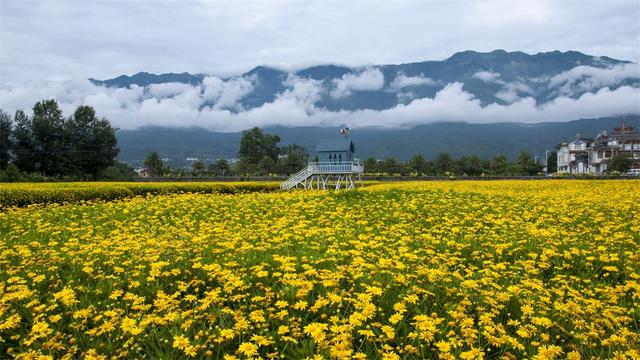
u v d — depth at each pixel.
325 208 15.74
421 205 16.42
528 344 5.18
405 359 4.66
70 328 5.48
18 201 20.25
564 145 128.38
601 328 5.33
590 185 29.31
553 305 5.98
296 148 110.81
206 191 31.92
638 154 106.69
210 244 9.32
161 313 5.71
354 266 7.18
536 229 11.33
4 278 7.12
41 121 66.69
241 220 14.12
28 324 5.66
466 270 7.57
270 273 7.19
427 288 6.50
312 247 9.00
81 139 70.81
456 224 12.74
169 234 10.95
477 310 5.91
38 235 11.30
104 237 11.24
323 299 5.74
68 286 6.61
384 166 85.06
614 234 10.63
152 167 89.50
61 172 68.56
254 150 113.31
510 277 7.70
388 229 11.77
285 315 5.50
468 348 5.03
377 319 5.65
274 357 4.86
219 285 6.84
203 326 5.21
